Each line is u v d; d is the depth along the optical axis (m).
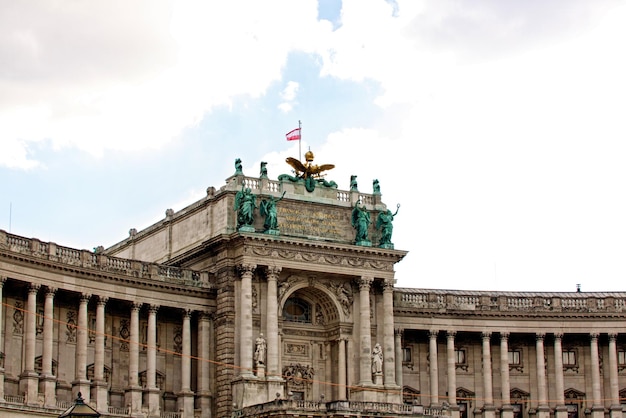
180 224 134.38
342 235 130.75
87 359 117.25
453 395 136.25
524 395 139.75
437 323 137.25
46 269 112.19
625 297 140.50
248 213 124.44
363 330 128.00
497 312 138.50
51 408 108.62
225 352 123.12
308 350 130.12
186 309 124.31
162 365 124.31
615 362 138.62
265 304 124.69
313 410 114.50
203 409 123.06
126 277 119.19
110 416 115.25
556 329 139.00
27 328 109.69
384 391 127.12
